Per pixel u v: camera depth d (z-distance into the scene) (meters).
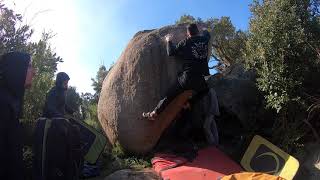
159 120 3.95
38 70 3.78
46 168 2.78
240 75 4.32
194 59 3.69
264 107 3.94
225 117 4.28
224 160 3.59
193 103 3.88
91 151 3.67
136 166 3.79
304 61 3.77
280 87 3.73
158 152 3.87
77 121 3.68
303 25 3.85
